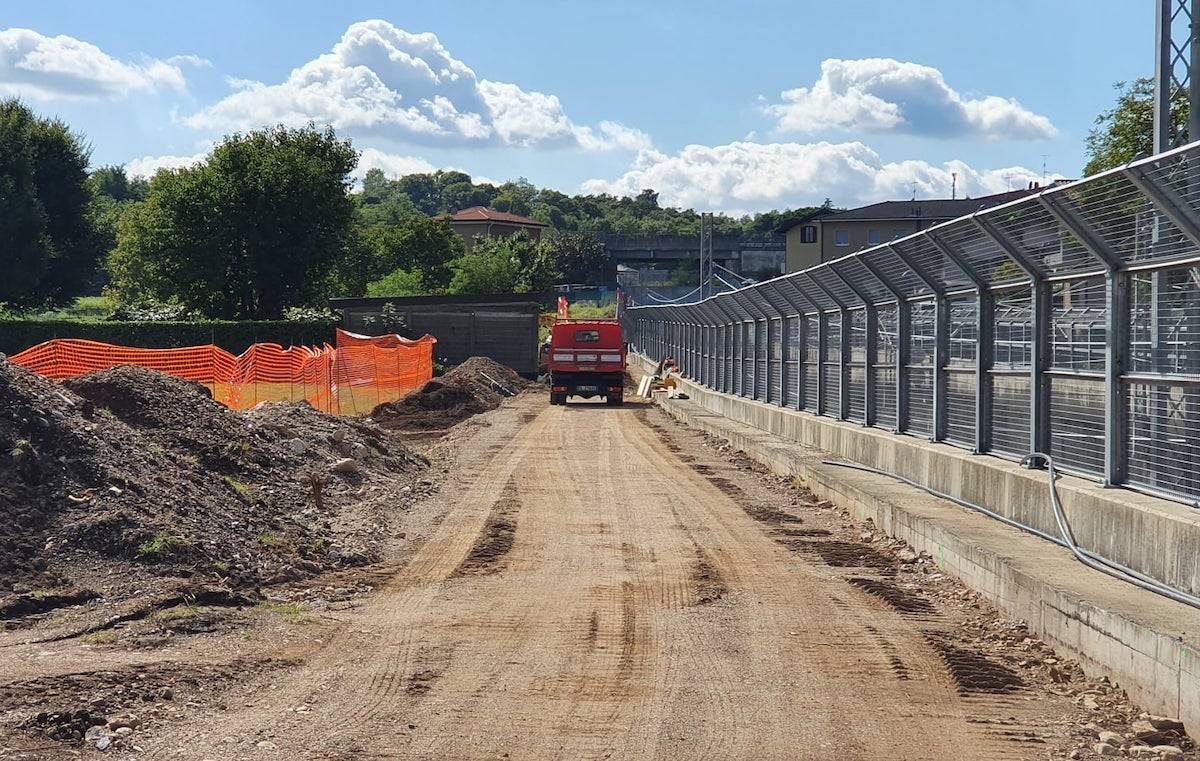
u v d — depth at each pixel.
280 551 12.32
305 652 8.74
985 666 8.42
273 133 74.75
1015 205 11.48
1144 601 8.43
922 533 12.75
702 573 11.92
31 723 6.68
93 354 35.06
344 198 73.31
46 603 9.75
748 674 8.20
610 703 7.50
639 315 80.31
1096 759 6.50
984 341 14.58
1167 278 10.16
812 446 22.72
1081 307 12.02
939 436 16.47
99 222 79.12
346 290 95.56
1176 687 7.09
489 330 56.78
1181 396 9.86
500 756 6.46
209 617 9.55
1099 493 10.57
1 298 70.69
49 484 11.70
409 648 8.89
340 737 6.75
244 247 69.38
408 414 35.94
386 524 14.90
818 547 13.52
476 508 16.59
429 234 109.62
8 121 72.62
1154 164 8.71
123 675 7.79
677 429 31.81
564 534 14.41
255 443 17.03
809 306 24.42
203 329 55.78
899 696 7.70
